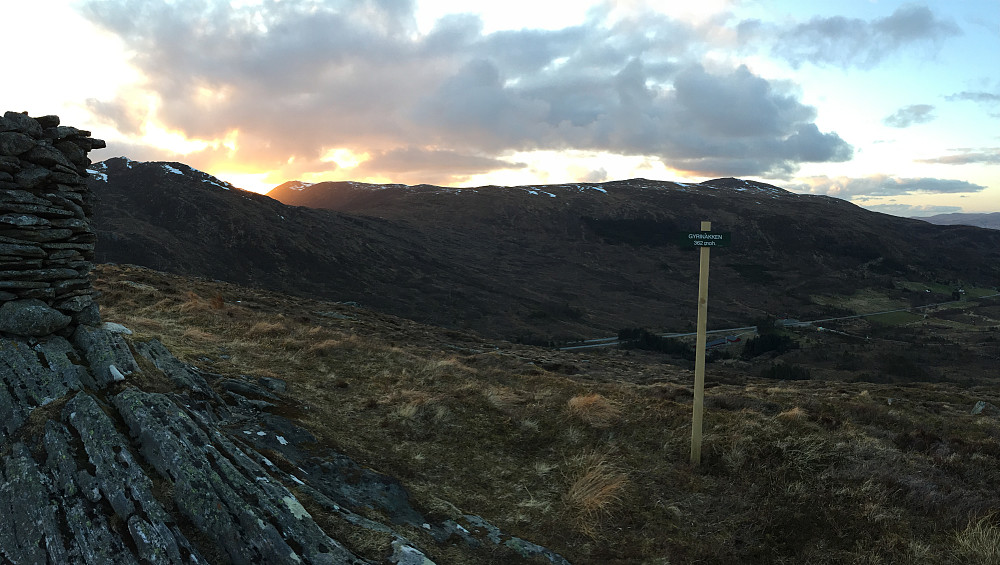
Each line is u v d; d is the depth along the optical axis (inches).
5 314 301.7
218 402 352.5
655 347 6796.3
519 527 315.0
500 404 512.1
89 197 366.0
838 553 291.9
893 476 367.9
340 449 349.4
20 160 315.9
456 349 1289.4
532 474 389.7
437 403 482.0
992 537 292.0
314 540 225.8
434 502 315.3
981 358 6087.6
